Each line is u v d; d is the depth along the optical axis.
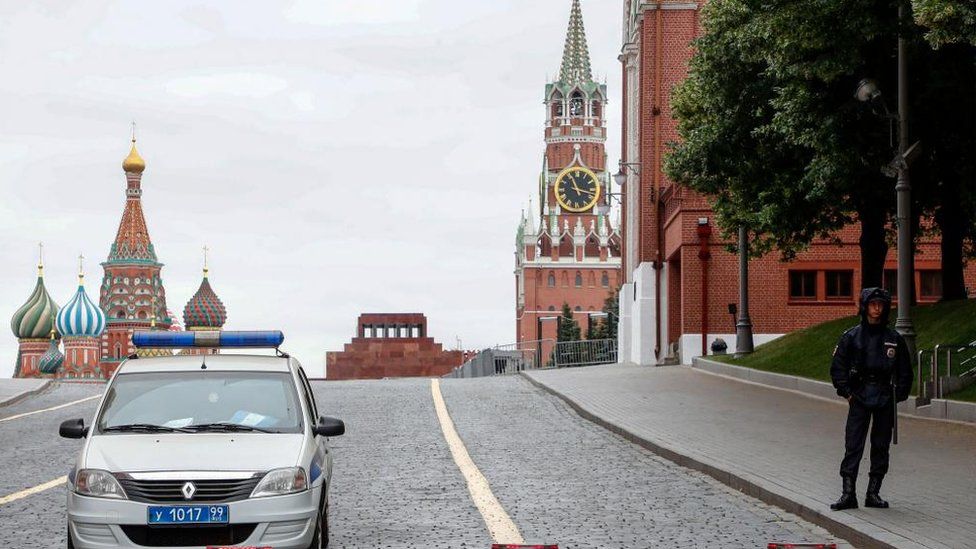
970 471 15.00
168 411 10.42
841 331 34.78
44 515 12.89
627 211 58.47
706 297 44.75
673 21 50.94
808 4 23.64
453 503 13.72
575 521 12.34
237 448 9.73
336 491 14.85
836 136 25.83
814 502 12.51
